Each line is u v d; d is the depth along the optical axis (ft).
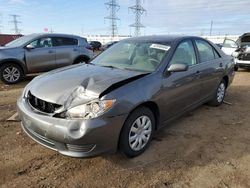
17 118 15.39
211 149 12.12
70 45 31.35
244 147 12.39
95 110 9.34
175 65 11.93
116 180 9.65
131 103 10.16
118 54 14.43
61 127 9.26
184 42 14.49
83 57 32.45
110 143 9.80
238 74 35.06
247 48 37.01
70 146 9.44
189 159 11.18
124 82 10.58
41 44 29.04
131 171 10.23
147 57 13.11
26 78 30.58
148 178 9.80
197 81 14.69
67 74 12.09
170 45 13.55
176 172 10.19
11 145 12.12
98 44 102.73
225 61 18.33
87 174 10.00
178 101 13.25
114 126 9.70
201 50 15.98
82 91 9.84
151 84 11.27
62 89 10.27
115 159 11.03
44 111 10.05
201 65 15.23
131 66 12.95
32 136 10.53
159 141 12.80
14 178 9.66
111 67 13.16
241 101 20.47
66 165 10.58
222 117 16.53
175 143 12.64
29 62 28.04
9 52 26.81
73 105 9.45
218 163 10.89
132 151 10.87
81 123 9.18
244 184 9.53
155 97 11.37
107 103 9.48
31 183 9.40
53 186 9.27
